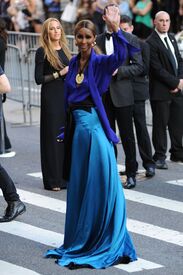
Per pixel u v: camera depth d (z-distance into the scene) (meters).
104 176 7.71
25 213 9.66
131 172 10.93
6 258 7.98
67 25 20.25
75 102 7.86
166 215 9.64
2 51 12.59
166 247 8.38
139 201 10.27
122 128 10.72
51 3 21.38
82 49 7.77
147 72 11.27
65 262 7.70
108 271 7.55
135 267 7.68
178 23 18.75
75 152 7.82
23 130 15.48
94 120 7.82
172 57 12.00
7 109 17.78
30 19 21.55
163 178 11.55
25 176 11.73
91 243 7.81
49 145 10.76
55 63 10.58
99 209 7.75
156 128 12.14
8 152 13.25
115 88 10.54
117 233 7.73
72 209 7.85
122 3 19.33
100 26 19.42
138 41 10.61
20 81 16.09
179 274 7.52
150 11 19.33
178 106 12.38
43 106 10.73
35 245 8.39
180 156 12.61
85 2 19.86
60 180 10.84
